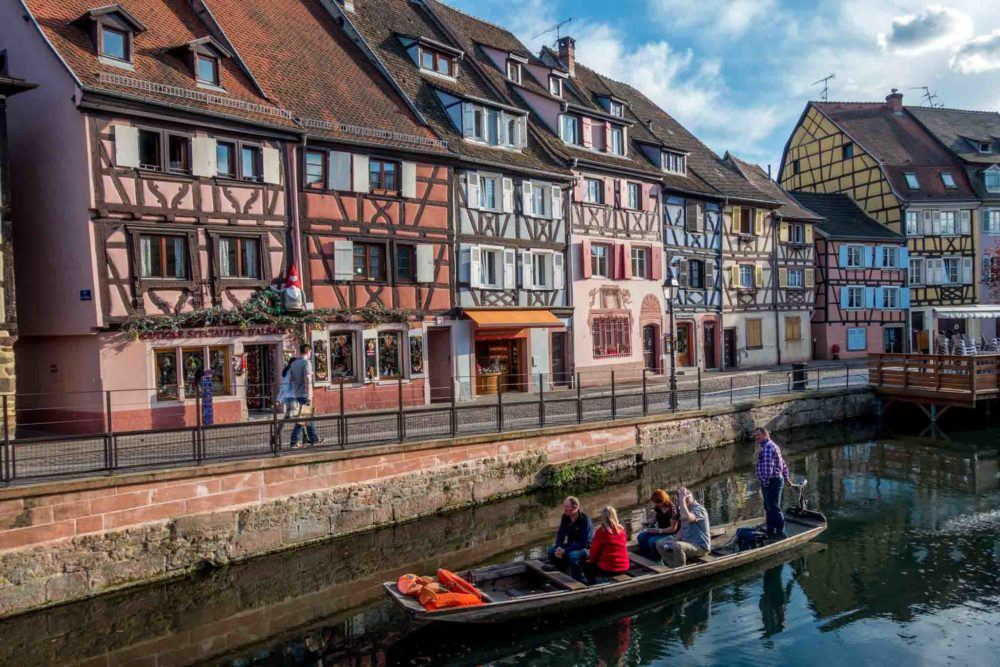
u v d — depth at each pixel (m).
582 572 8.88
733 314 29.06
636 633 8.47
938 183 34.91
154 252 13.98
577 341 22.84
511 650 8.08
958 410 22.88
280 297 15.53
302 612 8.96
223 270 14.91
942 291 34.81
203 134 14.55
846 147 36.72
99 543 9.20
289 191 15.93
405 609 7.77
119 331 13.35
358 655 7.91
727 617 8.84
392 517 12.08
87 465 9.53
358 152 17.11
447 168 19.09
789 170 40.44
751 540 10.23
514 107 21.36
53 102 13.48
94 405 13.27
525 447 14.17
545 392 20.78
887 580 9.88
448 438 12.84
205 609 9.04
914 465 16.81
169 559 9.77
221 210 14.78
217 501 10.23
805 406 21.34
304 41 19.23
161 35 15.40
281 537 10.80
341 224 16.84
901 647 8.05
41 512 8.80
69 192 13.37
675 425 17.39
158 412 13.79
